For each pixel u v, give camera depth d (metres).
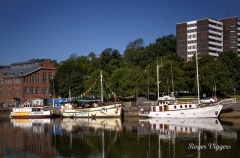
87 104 85.00
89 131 52.53
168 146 36.72
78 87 109.81
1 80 132.62
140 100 86.38
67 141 42.59
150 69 96.50
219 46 174.75
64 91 109.56
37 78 129.75
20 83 125.25
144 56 150.50
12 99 128.25
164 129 51.44
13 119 87.88
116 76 97.81
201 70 92.25
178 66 99.31
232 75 104.31
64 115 82.69
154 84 88.19
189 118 66.19
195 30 169.62
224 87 86.94
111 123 64.81
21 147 39.03
